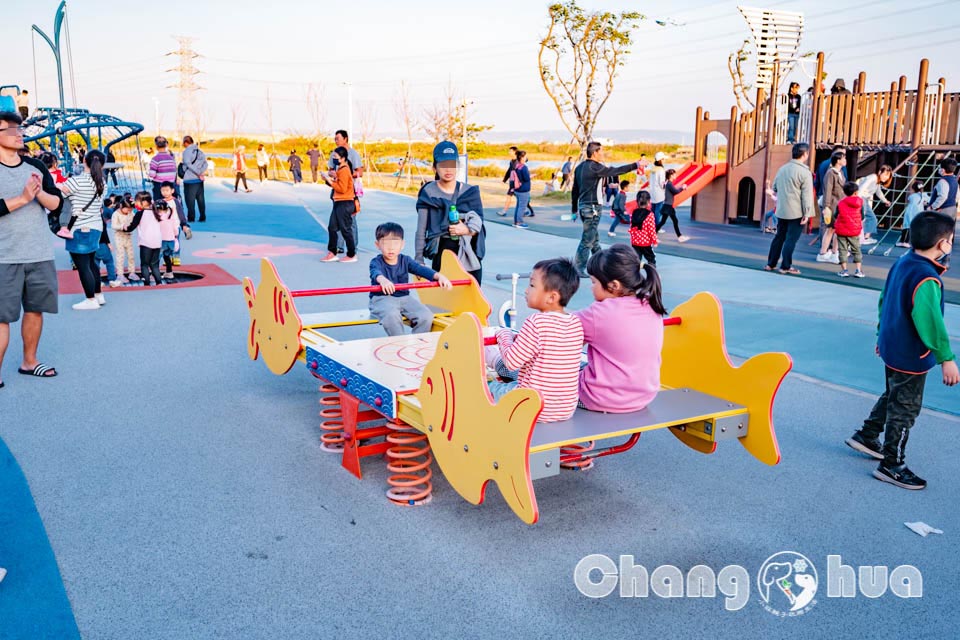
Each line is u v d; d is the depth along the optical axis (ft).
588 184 36.40
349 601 10.87
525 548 12.42
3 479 14.58
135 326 26.86
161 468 15.25
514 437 11.13
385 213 69.77
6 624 10.22
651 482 15.07
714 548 12.53
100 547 12.22
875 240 52.21
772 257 39.47
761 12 66.23
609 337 12.80
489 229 58.85
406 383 14.16
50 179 20.04
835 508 13.97
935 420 18.37
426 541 12.59
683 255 45.52
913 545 12.66
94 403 18.94
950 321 27.99
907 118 54.80
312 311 29.17
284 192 95.09
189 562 11.83
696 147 69.36
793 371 22.04
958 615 10.81
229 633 10.12
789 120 61.26
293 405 19.10
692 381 15.21
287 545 12.38
